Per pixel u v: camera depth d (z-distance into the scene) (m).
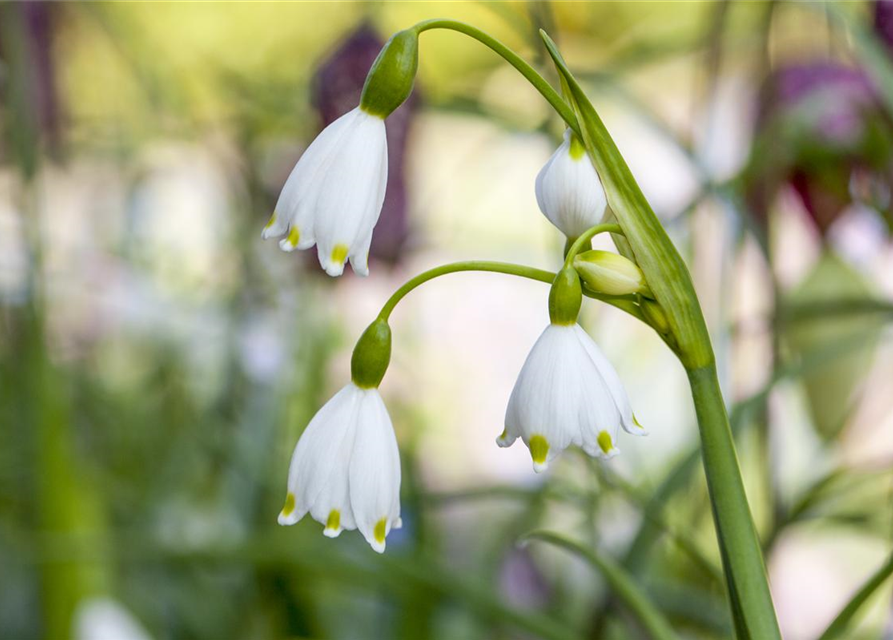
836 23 0.41
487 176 0.65
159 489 0.63
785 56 0.43
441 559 0.55
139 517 0.61
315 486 0.30
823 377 0.43
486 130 0.63
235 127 0.63
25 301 0.53
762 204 0.43
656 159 0.62
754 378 0.51
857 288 0.42
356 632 0.56
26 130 0.53
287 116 0.61
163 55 0.62
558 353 0.29
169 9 0.68
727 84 0.50
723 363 0.44
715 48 0.44
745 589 0.30
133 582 0.58
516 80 0.55
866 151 0.42
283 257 0.62
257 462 0.58
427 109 0.53
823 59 0.43
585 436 0.29
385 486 0.30
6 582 0.61
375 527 0.30
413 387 0.65
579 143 0.30
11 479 0.62
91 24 0.65
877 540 0.58
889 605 0.45
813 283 0.43
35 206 0.53
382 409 0.30
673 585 0.48
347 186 0.29
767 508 0.44
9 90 0.53
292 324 0.62
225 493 0.61
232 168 0.64
